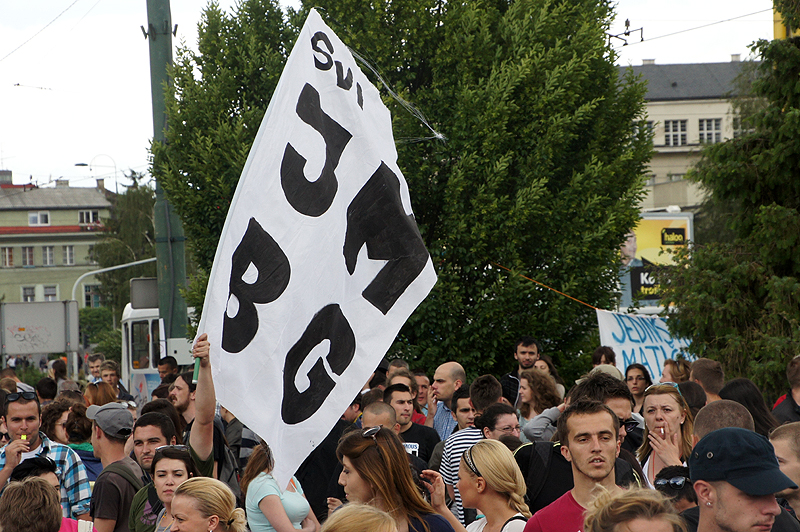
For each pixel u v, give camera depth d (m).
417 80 11.97
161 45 11.66
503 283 11.32
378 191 4.95
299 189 4.65
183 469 4.72
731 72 72.62
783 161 10.81
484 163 11.24
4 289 86.00
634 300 13.84
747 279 10.95
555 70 11.05
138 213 54.66
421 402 8.66
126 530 5.21
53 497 4.11
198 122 11.88
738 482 2.98
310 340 4.54
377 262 4.86
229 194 11.56
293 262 4.55
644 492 2.86
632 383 8.41
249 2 12.28
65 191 90.62
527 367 9.14
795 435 4.01
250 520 5.10
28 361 53.94
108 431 5.70
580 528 3.91
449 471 6.09
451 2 11.59
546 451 4.83
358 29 11.59
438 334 11.66
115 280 54.03
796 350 10.10
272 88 11.91
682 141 70.56
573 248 11.48
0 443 6.91
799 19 11.30
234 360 4.34
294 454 4.39
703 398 6.48
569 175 12.45
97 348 54.78
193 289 11.98
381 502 3.91
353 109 4.96
